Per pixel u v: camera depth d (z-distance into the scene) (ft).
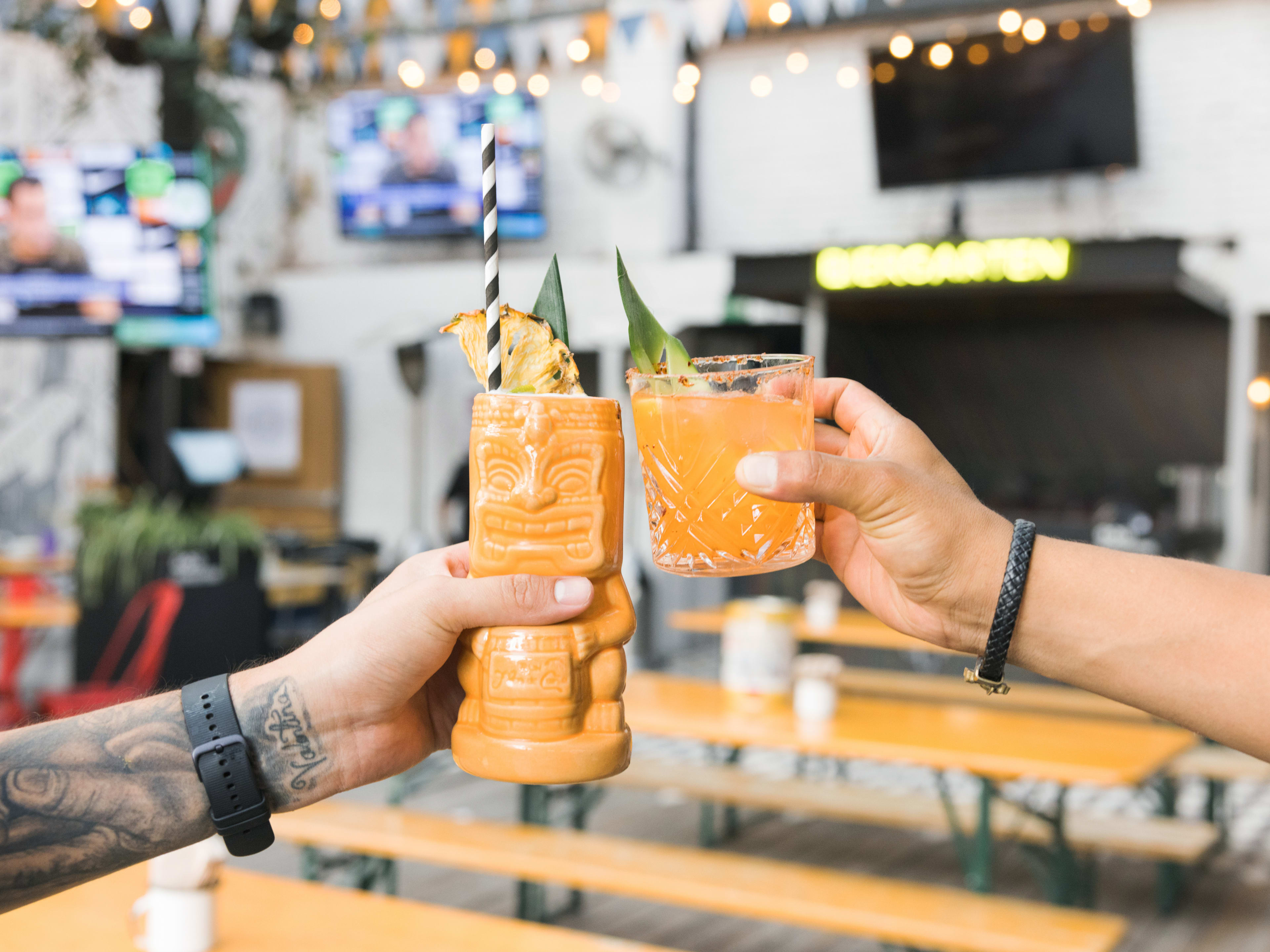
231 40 21.06
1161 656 2.65
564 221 28.89
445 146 28.30
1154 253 18.58
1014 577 2.68
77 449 25.76
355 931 5.08
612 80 27.61
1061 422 25.98
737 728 9.96
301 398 29.58
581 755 2.50
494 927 5.18
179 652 16.78
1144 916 11.59
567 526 2.54
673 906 11.90
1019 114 24.18
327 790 2.79
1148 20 24.72
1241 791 16.62
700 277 25.61
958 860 13.30
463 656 2.66
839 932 11.21
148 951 4.66
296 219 31.24
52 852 2.63
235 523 17.81
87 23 21.45
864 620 16.84
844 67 26.94
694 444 2.80
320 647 2.73
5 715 15.30
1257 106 24.07
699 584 27.66
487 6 27.35
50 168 19.45
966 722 10.49
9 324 19.57
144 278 19.80
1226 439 24.53
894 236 26.89
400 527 29.66
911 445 3.25
